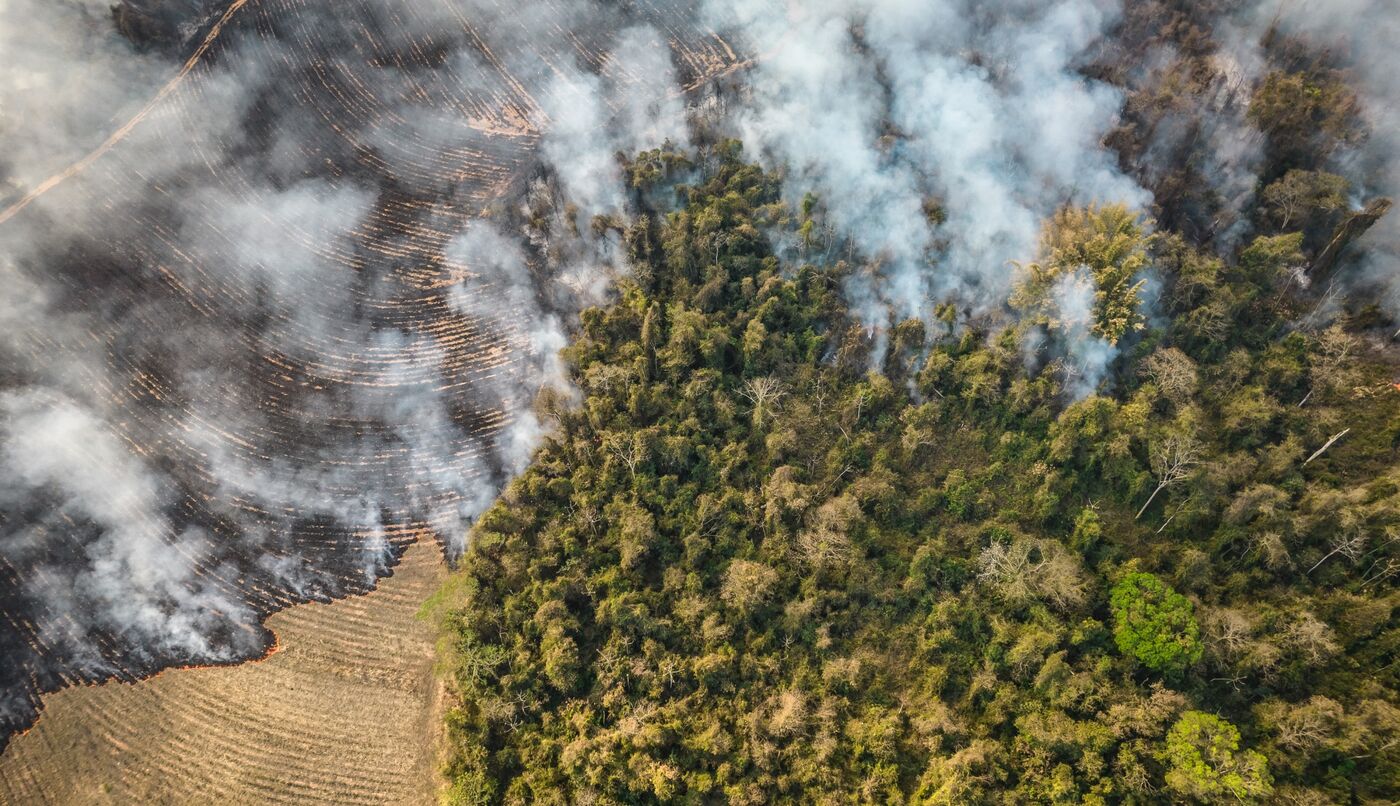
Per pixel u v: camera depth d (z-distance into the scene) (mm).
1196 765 57406
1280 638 63812
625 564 73375
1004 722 63812
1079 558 69812
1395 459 73125
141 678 73375
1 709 71938
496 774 66125
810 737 64562
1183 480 71188
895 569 72188
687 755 64750
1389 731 58094
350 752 69688
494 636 71875
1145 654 63094
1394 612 64312
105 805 67938
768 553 73000
